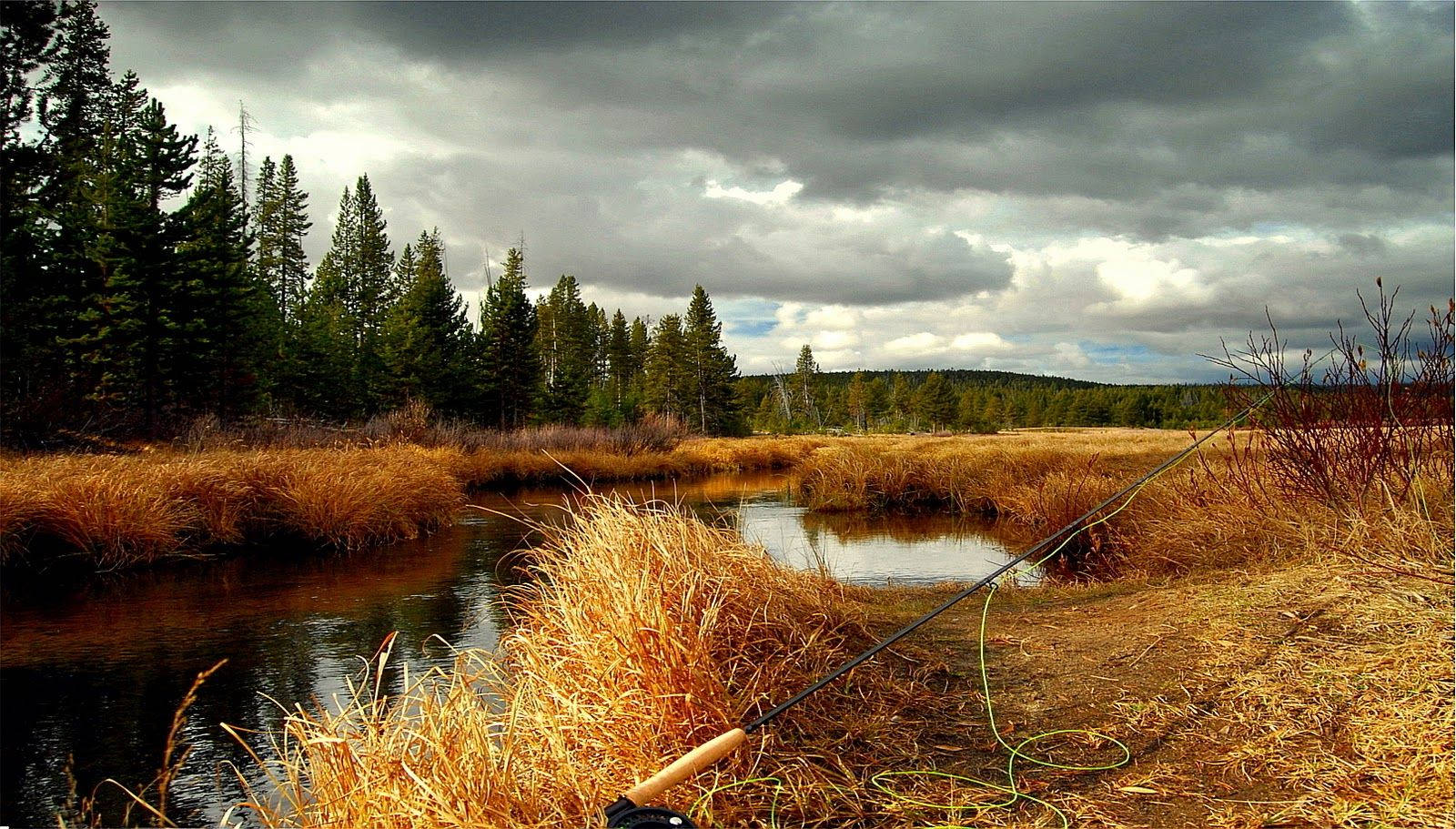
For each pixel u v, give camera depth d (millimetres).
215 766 4609
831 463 18203
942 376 96375
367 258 59625
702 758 2672
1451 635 4074
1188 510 8445
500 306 48125
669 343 75188
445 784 2820
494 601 8477
